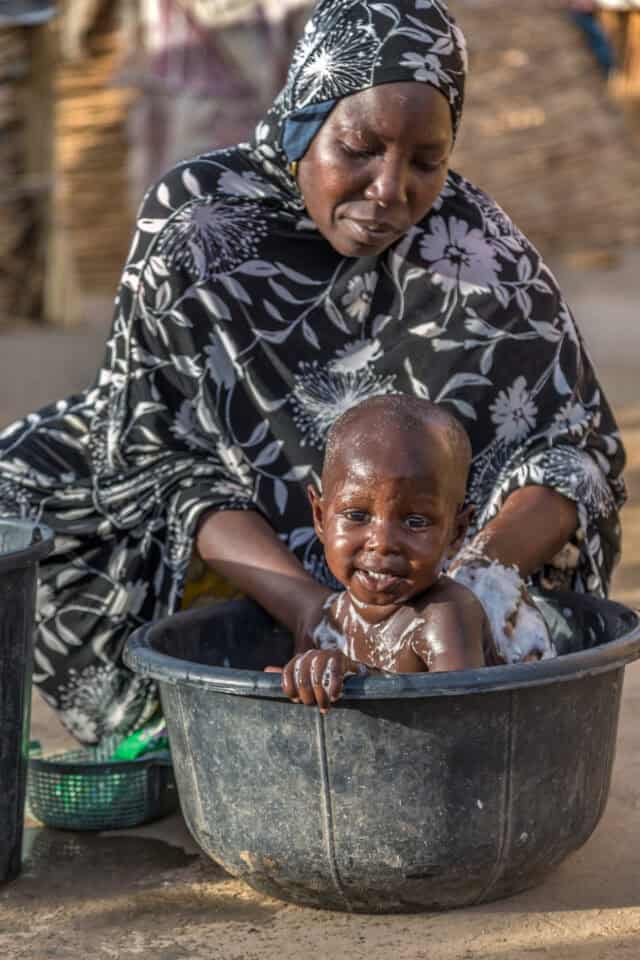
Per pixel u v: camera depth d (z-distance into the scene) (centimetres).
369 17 329
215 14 866
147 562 358
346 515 300
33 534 319
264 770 283
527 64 1374
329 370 358
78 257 1286
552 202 1382
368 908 294
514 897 303
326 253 360
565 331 364
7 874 319
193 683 280
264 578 337
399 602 305
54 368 995
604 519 352
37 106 1112
